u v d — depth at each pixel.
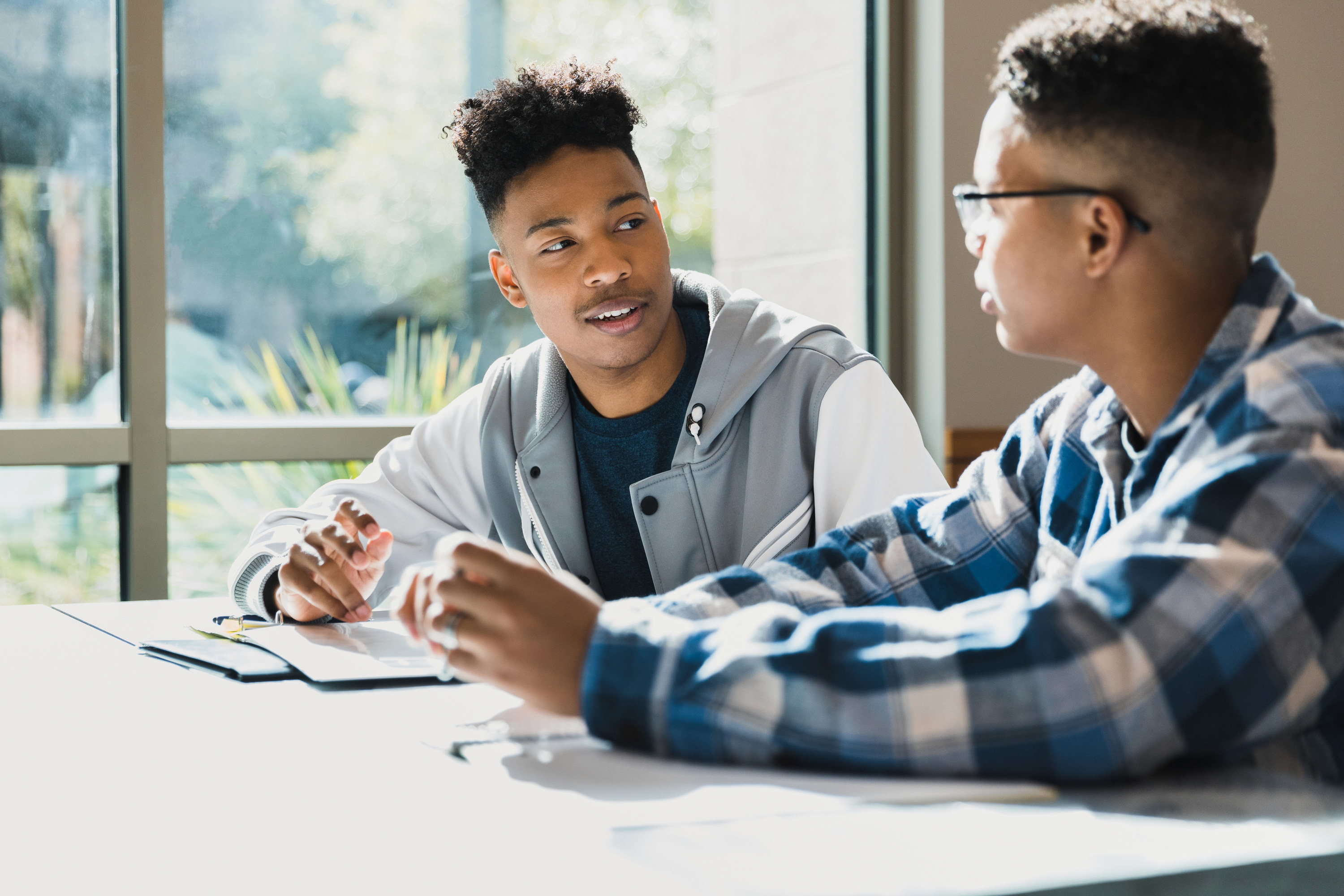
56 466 2.14
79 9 2.17
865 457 1.19
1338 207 2.75
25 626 1.13
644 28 2.76
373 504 1.37
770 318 1.27
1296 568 0.56
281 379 2.35
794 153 2.89
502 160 1.19
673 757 0.61
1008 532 0.87
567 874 0.44
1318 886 0.45
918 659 0.57
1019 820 0.50
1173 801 0.52
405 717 0.72
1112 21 0.68
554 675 0.62
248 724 0.71
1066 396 0.86
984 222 0.73
